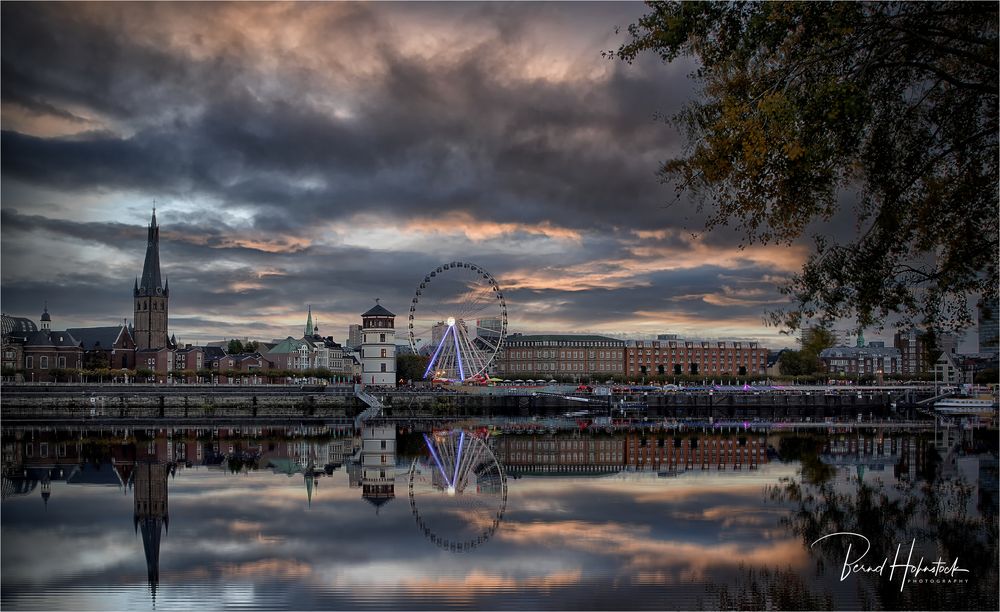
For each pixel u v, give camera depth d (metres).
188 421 140.88
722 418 165.38
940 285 30.17
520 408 187.62
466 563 37.97
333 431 118.56
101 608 31.56
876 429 124.88
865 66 26.91
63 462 76.69
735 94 28.00
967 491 55.81
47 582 35.16
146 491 59.38
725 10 28.42
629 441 101.94
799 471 68.25
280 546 41.53
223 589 34.00
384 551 40.47
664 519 47.22
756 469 70.06
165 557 39.31
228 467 73.62
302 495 57.66
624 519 47.62
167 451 87.25
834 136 28.19
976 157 28.92
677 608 30.70
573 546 40.97
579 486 61.28
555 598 32.31
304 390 179.25
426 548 40.97
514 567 37.03
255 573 36.47
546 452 87.25
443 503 54.31
